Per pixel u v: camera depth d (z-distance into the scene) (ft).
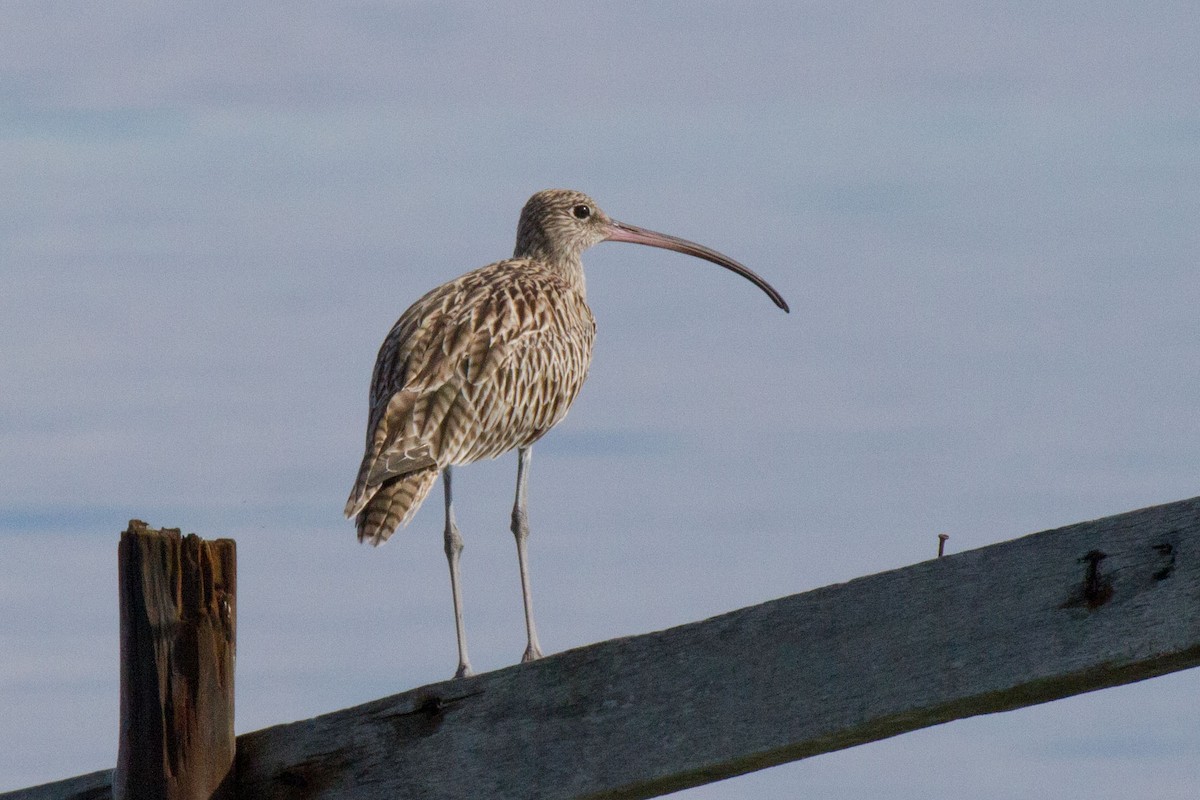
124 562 39.14
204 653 38.60
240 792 39.14
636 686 34.78
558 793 35.42
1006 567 30.76
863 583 32.27
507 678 36.40
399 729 37.50
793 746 32.78
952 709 31.30
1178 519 29.09
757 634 33.45
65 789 40.98
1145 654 29.17
